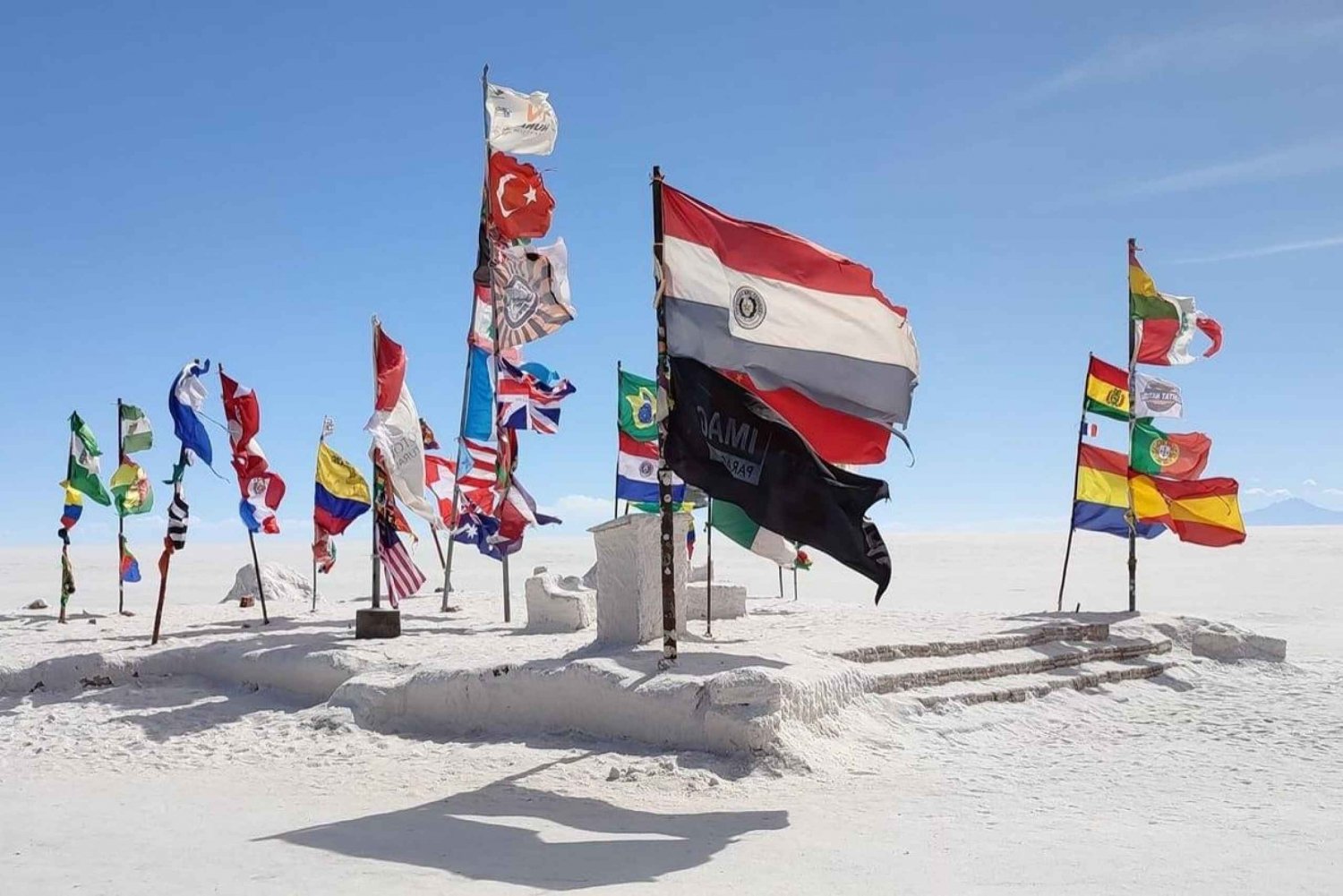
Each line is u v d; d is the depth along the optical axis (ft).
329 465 64.23
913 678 41.93
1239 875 22.13
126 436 68.18
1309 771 34.01
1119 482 63.31
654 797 30.17
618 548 43.29
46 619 65.67
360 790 31.55
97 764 36.63
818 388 39.17
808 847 24.82
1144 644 54.49
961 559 167.94
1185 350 63.16
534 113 53.78
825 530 35.83
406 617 63.26
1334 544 175.63
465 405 55.72
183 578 138.41
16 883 22.33
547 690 37.70
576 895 21.06
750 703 34.04
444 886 21.72
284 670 45.75
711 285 38.37
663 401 38.22
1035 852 24.09
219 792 31.71
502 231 53.78
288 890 21.57
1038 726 41.11
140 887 21.89
